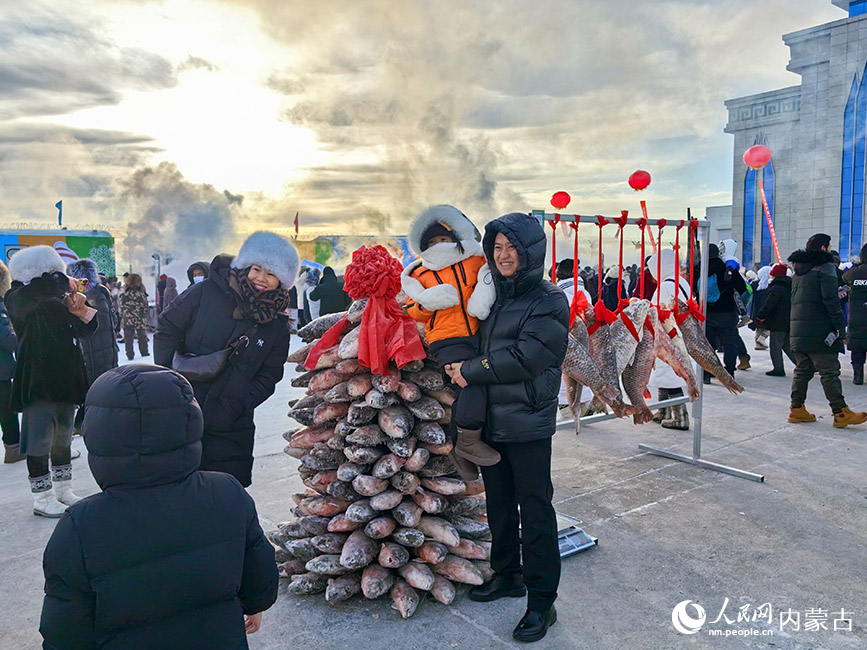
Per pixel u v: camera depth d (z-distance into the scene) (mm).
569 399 4000
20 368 3973
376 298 2969
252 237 3104
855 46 33875
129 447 1319
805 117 36281
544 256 2604
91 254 14164
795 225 37125
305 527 3051
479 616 2811
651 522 3820
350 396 2965
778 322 8406
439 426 2963
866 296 7734
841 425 5910
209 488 1428
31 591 3115
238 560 1414
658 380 5684
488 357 2527
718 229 41719
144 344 11391
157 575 1303
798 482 4453
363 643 2607
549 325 2510
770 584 3055
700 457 4996
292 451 3199
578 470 4855
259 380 3215
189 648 1338
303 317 14039
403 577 2926
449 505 3078
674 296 4465
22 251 4043
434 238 2807
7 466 5273
